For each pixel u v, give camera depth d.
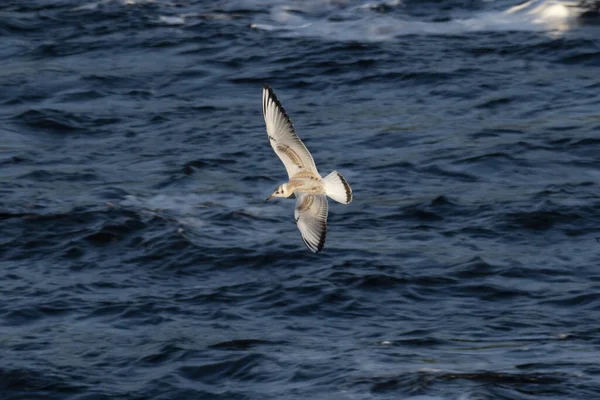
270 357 19.00
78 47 38.94
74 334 20.34
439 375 17.98
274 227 25.16
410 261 23.08
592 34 37.44
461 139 30.05
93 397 18.06
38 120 32.38
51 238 24.58
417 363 18.59
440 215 25.44
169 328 20.47
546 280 22.23
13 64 37.62
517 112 32.06
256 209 26.16
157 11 42.09
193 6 42.47
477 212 25.50
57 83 35.53
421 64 35.78
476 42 37.56
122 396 18.09
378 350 19.23
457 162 28.47
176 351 19.36
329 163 28.78
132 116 33.00
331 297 21.50
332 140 30.33
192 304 21.50
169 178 28.02
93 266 23.39
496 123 31.25
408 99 33.47
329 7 41.38
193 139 30.98
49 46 38.94
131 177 28.30
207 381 18.44
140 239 24.38
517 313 20.88
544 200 25.97
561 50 36.38
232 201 26.64
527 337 19.83
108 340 20.05
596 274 22.45
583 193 26.47
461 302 21.39
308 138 30.52
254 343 19.67
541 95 33.16
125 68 36.91
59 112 33.00
